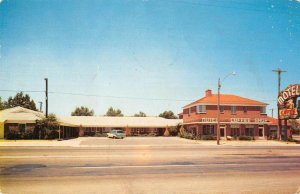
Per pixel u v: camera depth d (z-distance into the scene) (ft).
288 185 38.68
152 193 33.06
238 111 167.32
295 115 145.38
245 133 167.02
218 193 33.73
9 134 130.62
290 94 148.87
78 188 34.42
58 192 32.60
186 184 37.65
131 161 56.34
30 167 47.37
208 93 175.52
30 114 141.69
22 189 33.50
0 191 32.50
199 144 119.34
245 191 34.91
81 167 48.14
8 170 44.68
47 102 141.49
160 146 102.12
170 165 52.29
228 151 83.61
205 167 50.98
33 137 134.21
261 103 169.58
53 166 48.62
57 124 138.21
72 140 142.72
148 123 219.82
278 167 53.11
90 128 213.25
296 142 146.00
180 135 190.49
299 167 53.47
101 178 39.86
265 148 99.91
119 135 175.73
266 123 168.86
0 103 268.62
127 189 34.45
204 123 163.53
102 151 76.28
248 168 51.11
